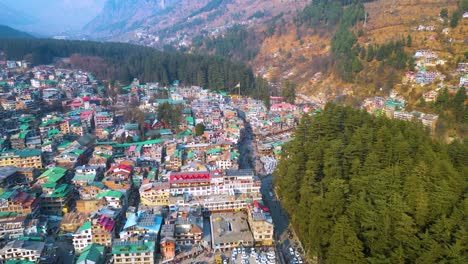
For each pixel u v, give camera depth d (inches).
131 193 7268.7
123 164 7844.5
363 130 6771.7
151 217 5920.3
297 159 6707.7
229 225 6112.2
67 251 5556.1
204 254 5531.5
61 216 6451.8
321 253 5137.8
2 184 6894.7
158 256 5447.8
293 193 6338.6
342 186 5423.2
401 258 4217.5
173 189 6811.0
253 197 6781.5
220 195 6875.0
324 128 7637.8
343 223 4763.8
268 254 5408.5
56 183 6889.8
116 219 5954.7
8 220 5679.1
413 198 4758.9
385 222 4534.9
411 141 6318.9
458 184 4884.4
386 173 5374.0
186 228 5792.3
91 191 6879.9
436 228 4315.9
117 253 5103.3
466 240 4062.5
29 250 4968.0
